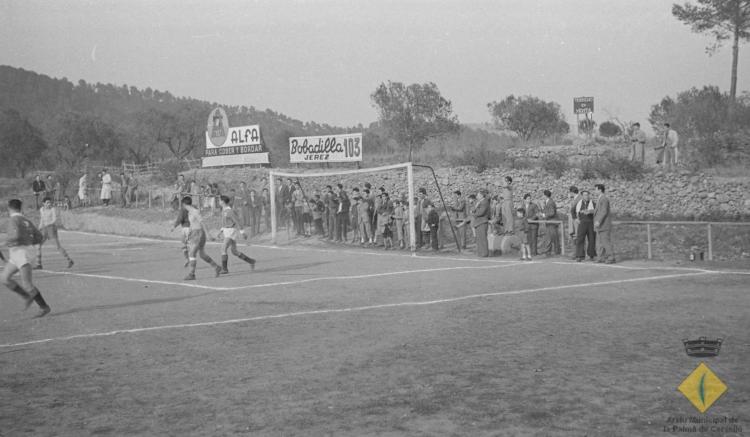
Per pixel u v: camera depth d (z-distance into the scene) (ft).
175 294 41.63
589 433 16.07
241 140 121.49
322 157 96.53
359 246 76.69
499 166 98.27
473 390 19.76
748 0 111.45
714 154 89.15
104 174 127.13
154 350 26.18
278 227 91.50
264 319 32.19
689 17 115.75
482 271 50.34
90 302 39.37
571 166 93.30
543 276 46.37
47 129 252.62
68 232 112.98
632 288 39.42
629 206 82.48
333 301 37.14
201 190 110.32
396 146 137.69
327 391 20.03
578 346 25.05
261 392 20.10
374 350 25.20
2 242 88.84
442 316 31.86
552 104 136.05
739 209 75.51
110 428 17.26
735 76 113.50
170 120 232.12
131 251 76.74
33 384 21.61
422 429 16.60
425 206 70.13
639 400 18.49
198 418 17.87
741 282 40.55
